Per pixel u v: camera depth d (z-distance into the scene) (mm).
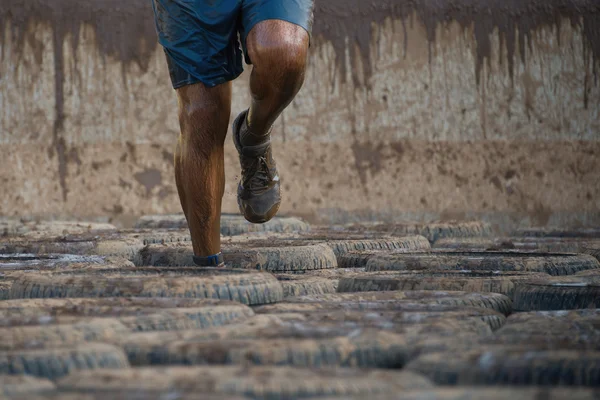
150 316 5383
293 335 4871
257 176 9680
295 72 7418
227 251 9820
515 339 4688
